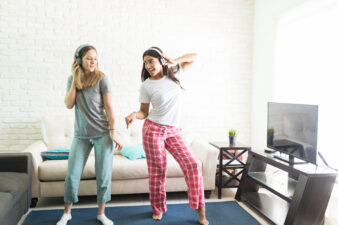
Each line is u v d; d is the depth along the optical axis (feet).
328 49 8.10
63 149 9.19
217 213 7.87
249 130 12.04
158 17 11.09
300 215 6.47
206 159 8.72
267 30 10.78
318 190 6.47
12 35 10.15
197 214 7.74
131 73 10.98
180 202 8.62
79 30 10.56
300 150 7.01
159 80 6.98
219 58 11.66
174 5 11.19
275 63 10.26
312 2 8.40
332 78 7.96
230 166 9.13
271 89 10.52
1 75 10.16
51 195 8.07
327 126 8.11
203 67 11.56
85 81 6.72
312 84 8.70
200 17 11.42
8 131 10.33
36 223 7.12
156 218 7.39
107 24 10.75
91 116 6.77
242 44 11.81
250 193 8.89
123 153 9.30
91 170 8.12
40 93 10.43
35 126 10.46
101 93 6.91
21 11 10.16
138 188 8.48
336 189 7.62
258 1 11.43
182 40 11.31
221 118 11.82
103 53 10.77
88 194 8.25
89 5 10.60
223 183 9.22
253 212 8.00
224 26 11.63
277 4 10.12
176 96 7.06
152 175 7.22
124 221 7.27
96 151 6.97
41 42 10.34
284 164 7.13
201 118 11.69
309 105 6.74
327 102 8.13
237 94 11.88
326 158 8.12
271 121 8.26
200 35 11.45
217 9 11.53
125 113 11.01
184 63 7.48
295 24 9.48
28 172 7.38
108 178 7.07
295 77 9.46
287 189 7.42
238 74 11.85
